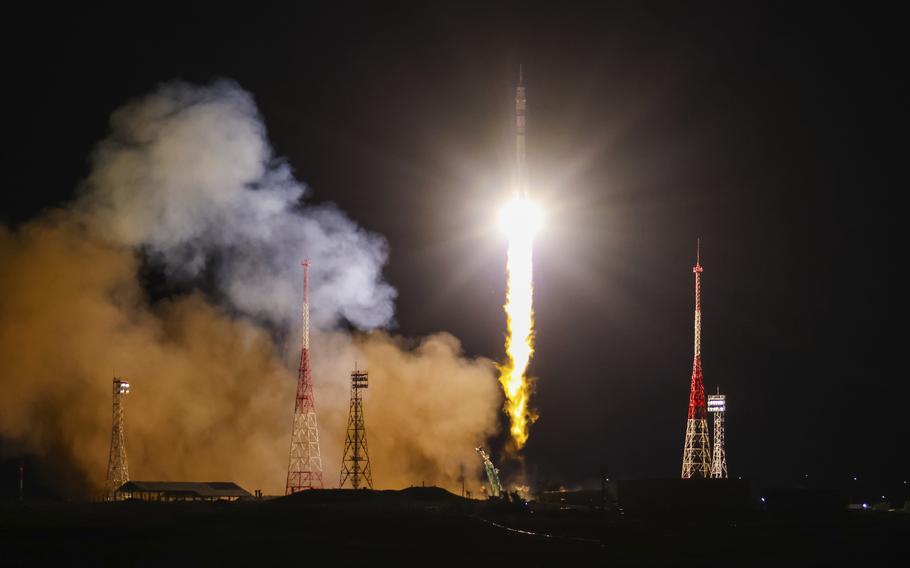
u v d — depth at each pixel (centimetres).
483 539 15500
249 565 13312
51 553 13975
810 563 13750
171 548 14450
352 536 15638
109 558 13662
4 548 14325
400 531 16025
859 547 15212
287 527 16325
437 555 14088
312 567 13175
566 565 13400
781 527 17750
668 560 13800
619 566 13325
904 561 14025
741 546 15200
